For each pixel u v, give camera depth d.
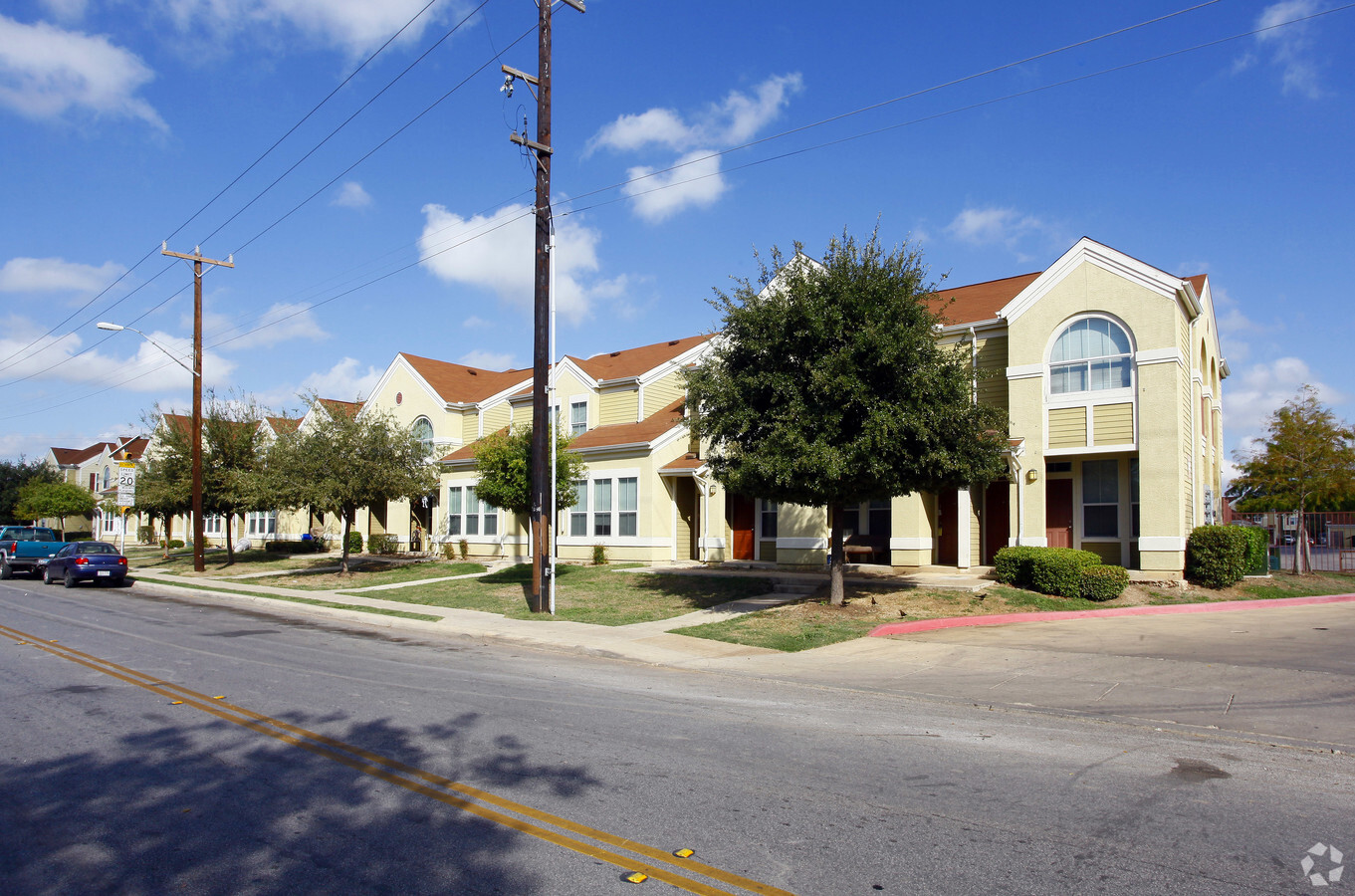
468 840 5.18
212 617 18.30
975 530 21.12
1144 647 12.48
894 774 6.61
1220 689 9.84
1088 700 9.44
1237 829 5.40
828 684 10.51
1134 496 19.67
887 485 14.52
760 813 5.65
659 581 20.95
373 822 5.50
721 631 14.50
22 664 11.66
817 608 15.88
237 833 5.32
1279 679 10.30
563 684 10.41
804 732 7.97
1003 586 17.52
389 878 4.64
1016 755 7.20
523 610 17.66
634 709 8.93
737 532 25.16
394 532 36.25
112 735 7.76
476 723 8.21
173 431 32.53
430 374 36.19
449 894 4.44
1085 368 19.19
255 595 22.39
